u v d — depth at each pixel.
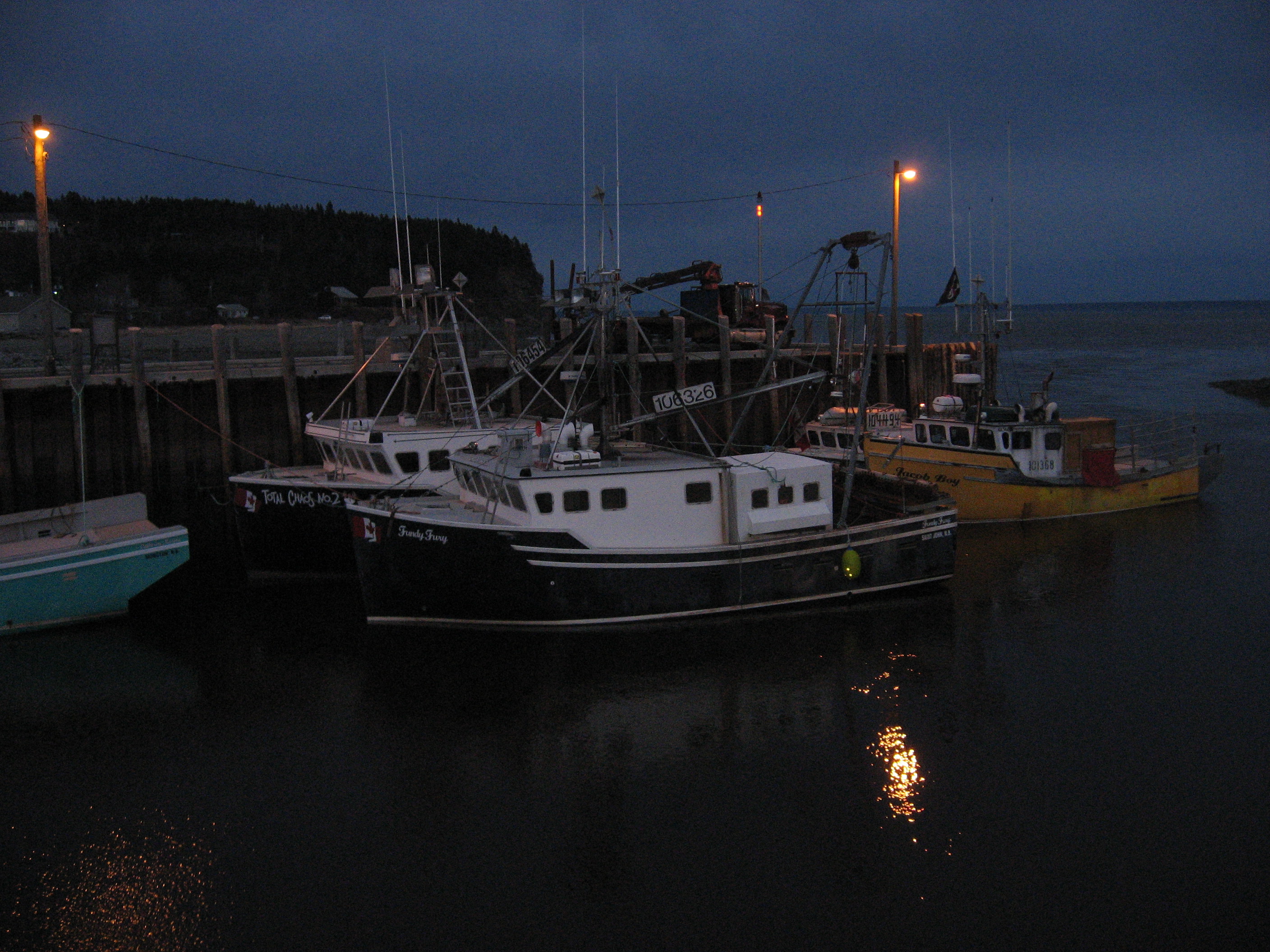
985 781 11.44
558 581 15.23
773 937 8.87
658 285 31.83
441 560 15.38
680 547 15.75
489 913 9.23
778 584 16.50
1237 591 17.94
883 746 12.27
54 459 18.84
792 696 13.68
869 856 10.04
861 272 18.77
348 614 17.08
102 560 16.48
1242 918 9.02
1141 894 9.36
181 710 13.47
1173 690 13.77
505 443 17.56
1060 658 14.98
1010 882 9.59
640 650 15.06
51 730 12.94
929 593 17.97
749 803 11.04
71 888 9.65
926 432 23.83
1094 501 23.77
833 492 17.80
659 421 25.77
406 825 10.66
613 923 9.07
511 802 11.09
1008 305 27.86
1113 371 64.75
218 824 10.73
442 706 13.43
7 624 16.03
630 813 10.85
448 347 25.70
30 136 19.19
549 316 27.64
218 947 8.82
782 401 28.28
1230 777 11.41
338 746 12.41
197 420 20.09
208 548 20.19
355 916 9.20
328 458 19.73
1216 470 25.55
